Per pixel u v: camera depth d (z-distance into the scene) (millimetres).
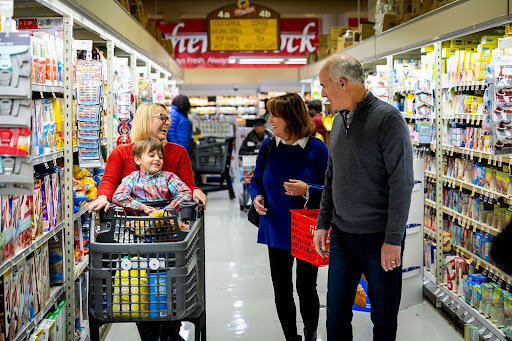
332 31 9789
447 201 5098
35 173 3258
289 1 15578
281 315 3742
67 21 3453
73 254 3566
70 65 3479
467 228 4566
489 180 4215
